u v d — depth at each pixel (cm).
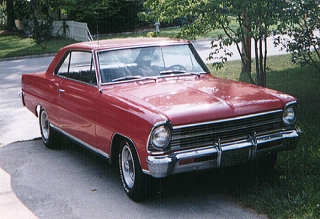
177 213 500
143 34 3225
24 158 728
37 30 2630
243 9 773
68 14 3428
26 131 916
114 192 571
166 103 519
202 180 590
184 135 492
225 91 564
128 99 544
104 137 573
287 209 479
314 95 1016
